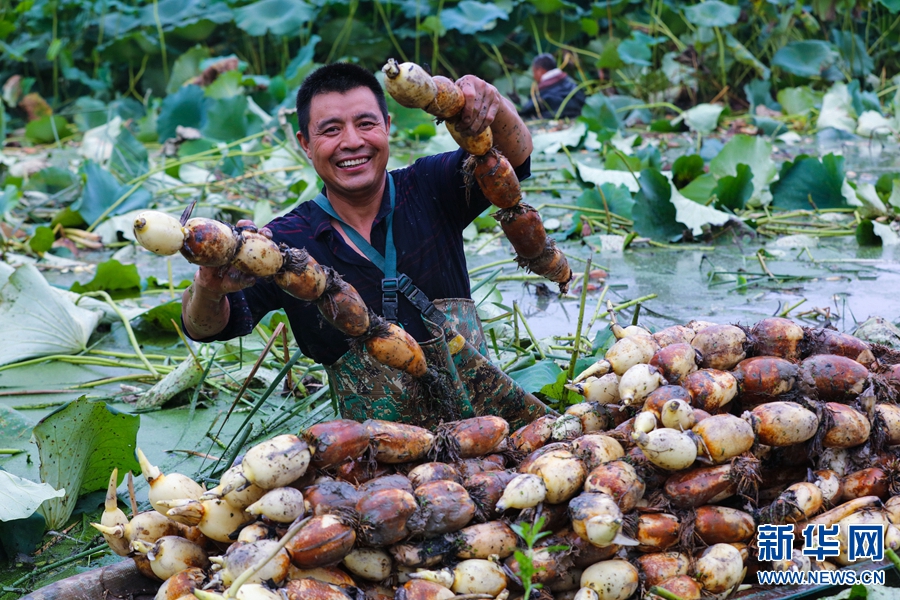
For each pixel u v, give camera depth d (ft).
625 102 32.86
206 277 6.80
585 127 27.27
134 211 20.76
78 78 36.37
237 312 7.94
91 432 8.87
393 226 8.22
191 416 10.98
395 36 37.78
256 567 5.71
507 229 8.01
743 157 20.39
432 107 7.00
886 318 13.44
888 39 35.01
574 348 9.99
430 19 34.32
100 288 16.69
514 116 8.02
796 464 7.23
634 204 18.65
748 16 35.27
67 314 14.11
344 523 6.10
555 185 23.63
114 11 38.27
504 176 7.64
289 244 8.16
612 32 37.27
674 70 33.47
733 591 6.60
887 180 19.70
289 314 8.24
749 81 34.71
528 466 6.81
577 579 6.63
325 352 8.27
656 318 13.97
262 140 27.71
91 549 8.36
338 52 37.14
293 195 22.99
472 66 38.40
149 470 6.68
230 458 9.82
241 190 23.43
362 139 7.82
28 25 37.68
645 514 6.67
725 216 18.21
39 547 8.54
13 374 13.28
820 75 31.94
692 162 20.53
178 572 6.40
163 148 25.99
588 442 6.88
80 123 33.94
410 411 8.16
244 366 12.71
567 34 37.04
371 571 6.31
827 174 19.71
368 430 6.73
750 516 6.74
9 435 10.69
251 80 30.76
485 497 6.62
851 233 18.29
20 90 35.14
